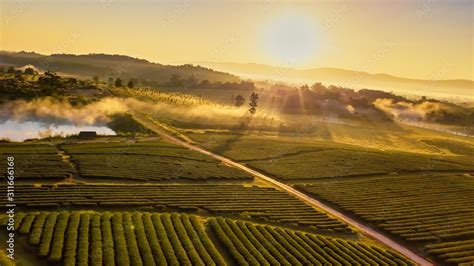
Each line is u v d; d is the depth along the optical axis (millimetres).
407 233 85938
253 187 108250
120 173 107062
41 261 58719
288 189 112562
